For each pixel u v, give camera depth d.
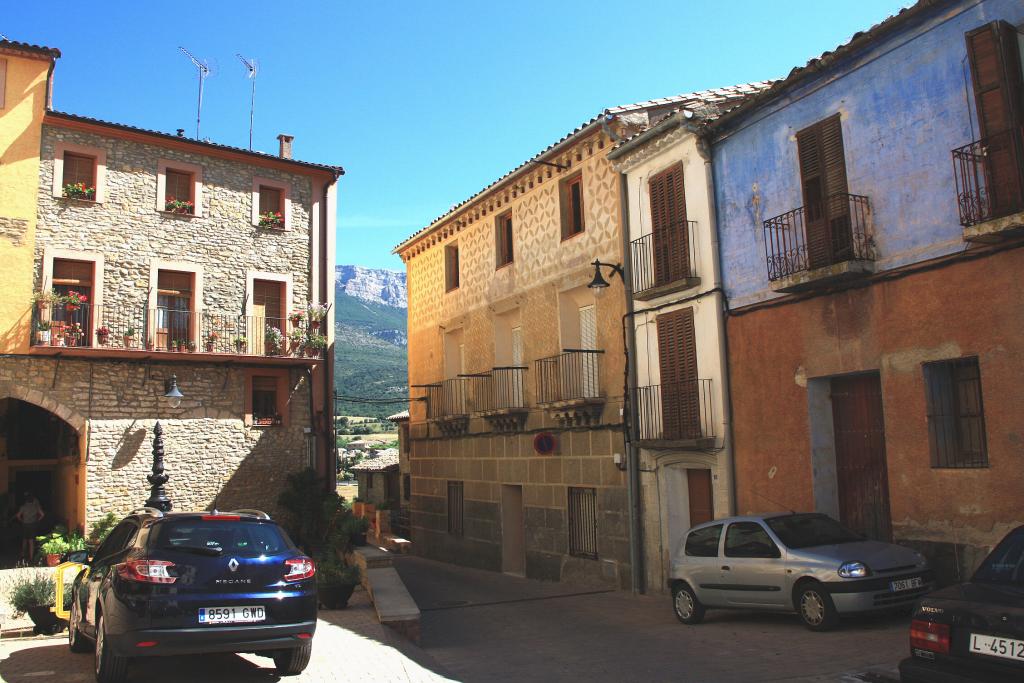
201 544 7.32
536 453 19.97
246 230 22.75
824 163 12.38
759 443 13.44
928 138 10.76
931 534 10.45
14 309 19.27
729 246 14.29
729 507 13.85
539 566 19.59
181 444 21.02
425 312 26.78
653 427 15.95
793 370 12.81
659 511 15.84
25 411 23.88
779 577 10.22
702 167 14.91
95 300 20.23
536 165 20.08
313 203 24.03
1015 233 9.43
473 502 23.02
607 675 8.52
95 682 7.55
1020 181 9.30
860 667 7.81
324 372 23.36
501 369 20.94
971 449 10.28
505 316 22.27
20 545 22.45
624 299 16.95
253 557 7.36
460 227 24.55
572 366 18.64
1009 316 9.66
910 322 10.90
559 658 9.74
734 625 11.03
